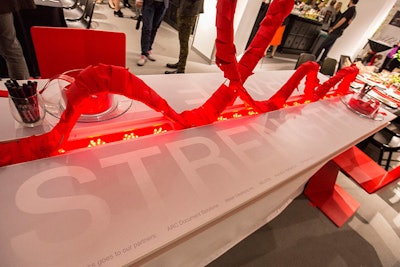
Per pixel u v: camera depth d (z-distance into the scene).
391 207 2.09
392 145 2.16
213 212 0.63
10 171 0.60
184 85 1.23
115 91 0.63
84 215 0.55
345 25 4.60
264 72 1.72
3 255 0.45
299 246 1.56
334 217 1.79
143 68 2.89
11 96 0.69
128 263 0.49
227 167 0.79
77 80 0.59
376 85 2.47
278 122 1.14
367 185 1.39
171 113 0.82
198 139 0.87
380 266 1.60
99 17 3.95
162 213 0.60
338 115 1.40
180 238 0.60
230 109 1.13
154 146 0.78
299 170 0.87
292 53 6.05
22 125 0.77
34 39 1.12
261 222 1.51
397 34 4.98
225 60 0.79
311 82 1.36
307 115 1.29
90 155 0.69
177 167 0.73
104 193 0.60
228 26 0.69
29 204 0.54
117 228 0.54
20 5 1.44
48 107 0.87
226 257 1.37
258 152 0.90
